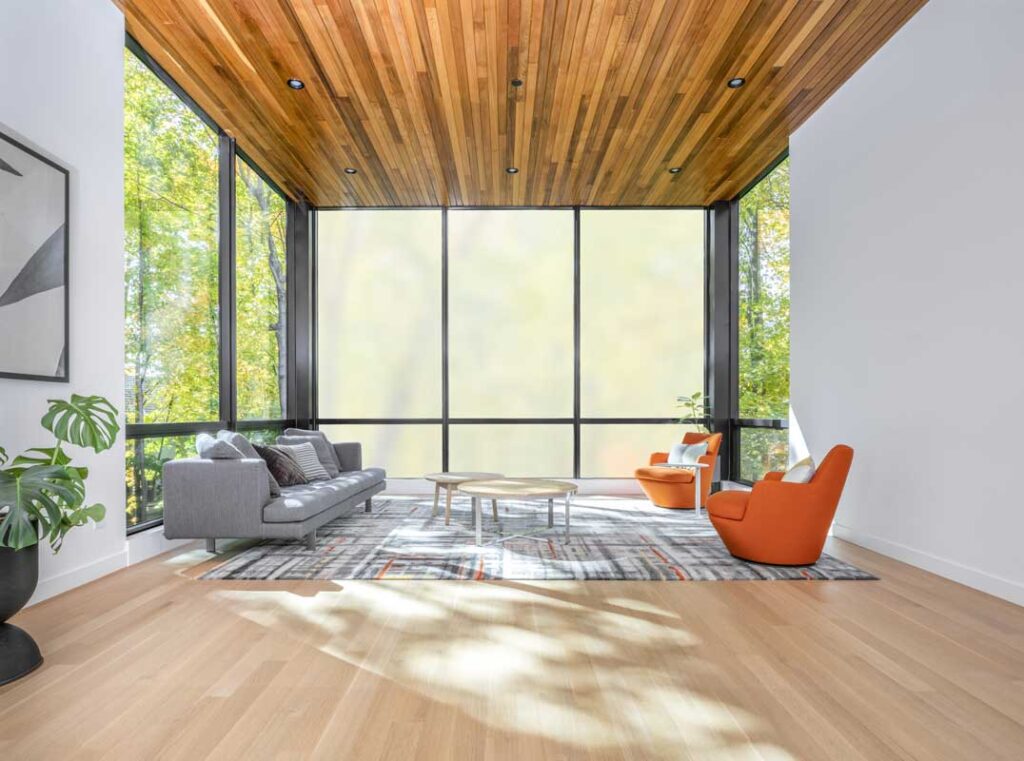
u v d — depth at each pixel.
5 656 2.21
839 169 4.60
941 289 3.57
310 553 4.15
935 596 3.21
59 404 2.59
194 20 3.66
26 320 2.92
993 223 3.20
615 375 7.43
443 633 2.68
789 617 2.90
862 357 4.34
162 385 4.43
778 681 2.21
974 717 1.95
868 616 2.91
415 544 4.45
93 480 3.45
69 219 3.26
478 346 7.40
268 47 3.94
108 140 3.60
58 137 3.21
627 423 7.41
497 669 2.31
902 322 3.91
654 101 4.69
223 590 3.30
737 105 4.79
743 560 3.97
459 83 4.39
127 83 4.00
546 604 3.09
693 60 4.12
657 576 3.60
